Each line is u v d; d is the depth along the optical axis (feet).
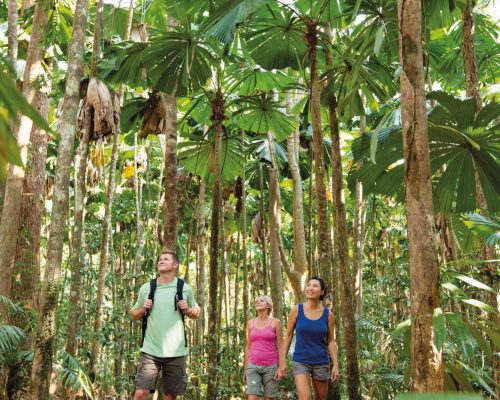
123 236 53.52
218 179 21.85
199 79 22.77
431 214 8.16
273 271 36.40
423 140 8.36
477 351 18.98
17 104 1.30
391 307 38.47
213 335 20.36
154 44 20.63
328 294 18.08
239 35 21.67
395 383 20.71
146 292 14.55
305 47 22.07
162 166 41.42
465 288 17.79
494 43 28.12
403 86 8.60
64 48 29.91
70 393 21.86
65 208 15.12
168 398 14.10
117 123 21.77
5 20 33.55
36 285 26.04
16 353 17.24
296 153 35.58
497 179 14.84
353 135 43.29
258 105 27.12
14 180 21.12
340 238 18.45
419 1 8.72
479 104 17.07
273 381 17.70
